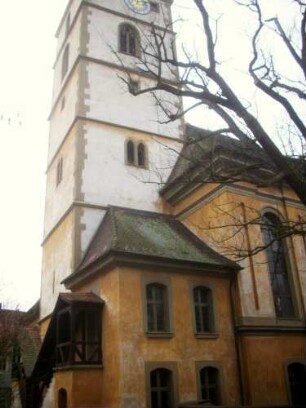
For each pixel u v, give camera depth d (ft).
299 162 38.04
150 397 54.65
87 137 83.41
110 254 59.11
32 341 83.41
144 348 56.44
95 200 79.00
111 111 88.17
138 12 103.19
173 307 60.95
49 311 82.79
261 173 68.49
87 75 89.10
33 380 70.74
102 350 58.65
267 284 68.69
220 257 68.64
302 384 66.18
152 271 61.52
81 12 95.96
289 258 73.92
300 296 71.67
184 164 84.38
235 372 61.87
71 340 57.57
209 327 63.62
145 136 89.71
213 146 40.98
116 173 83.05
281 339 66.18
